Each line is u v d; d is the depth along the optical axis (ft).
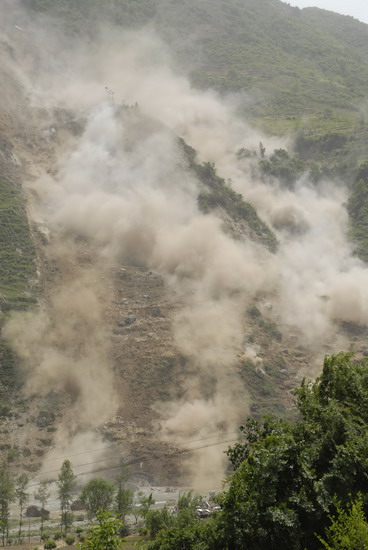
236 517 82.23
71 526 211.00
